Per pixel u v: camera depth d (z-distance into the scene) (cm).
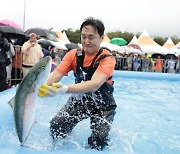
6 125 381
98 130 319
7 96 495
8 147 267
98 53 307
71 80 1032
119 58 1753
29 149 263
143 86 1141
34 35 819
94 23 294
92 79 283
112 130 410
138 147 380
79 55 314
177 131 482
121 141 380
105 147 329
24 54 811
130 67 1756
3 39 670
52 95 246
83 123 431
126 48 2142
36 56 823
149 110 666
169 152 371
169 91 1034
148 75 1406
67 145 332
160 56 2162
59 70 322
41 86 245
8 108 429
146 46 2377
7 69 757
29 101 250
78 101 330
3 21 1103
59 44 1767
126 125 502
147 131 470
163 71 1861
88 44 299
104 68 293
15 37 924
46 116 438
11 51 757
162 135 451
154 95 918
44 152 256
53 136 331
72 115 328
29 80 247
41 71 244
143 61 1795
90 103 328
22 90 250
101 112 329
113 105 332
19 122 256
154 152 368
